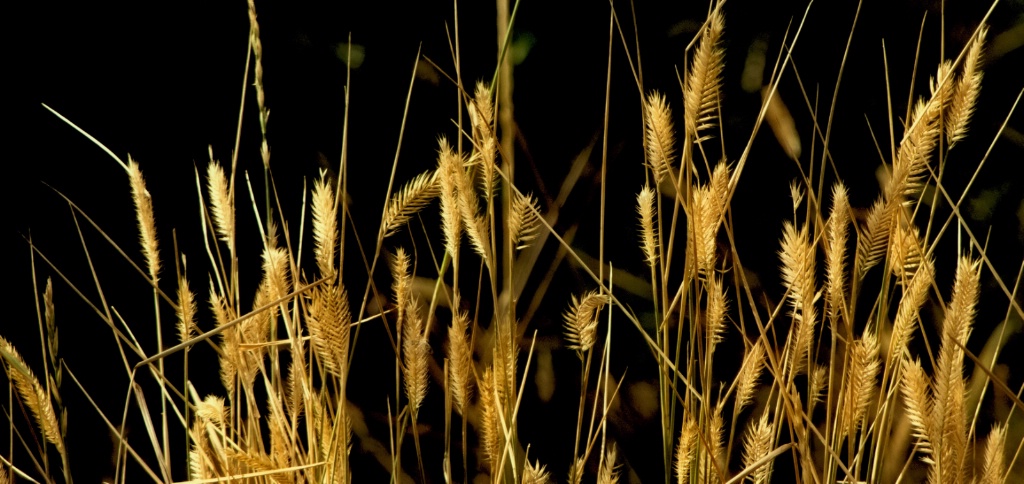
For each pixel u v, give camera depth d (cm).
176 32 186
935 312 183
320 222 141
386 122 195
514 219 144
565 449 192
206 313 184
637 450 190
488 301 190
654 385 192
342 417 144
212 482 145
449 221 145
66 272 183
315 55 191
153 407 183
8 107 182
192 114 187
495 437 147
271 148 188
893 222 141
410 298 147
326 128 192
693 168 142
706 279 143
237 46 189
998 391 180
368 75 193
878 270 185
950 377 137
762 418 146
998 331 183
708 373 144
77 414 182
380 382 192
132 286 184
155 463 183
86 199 184
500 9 164
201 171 186
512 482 149
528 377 194
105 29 184
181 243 186
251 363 149
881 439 144
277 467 146
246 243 186
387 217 145
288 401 155
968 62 141
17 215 182
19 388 150
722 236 189
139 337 184
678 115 196
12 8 181
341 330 143
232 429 149
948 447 138
